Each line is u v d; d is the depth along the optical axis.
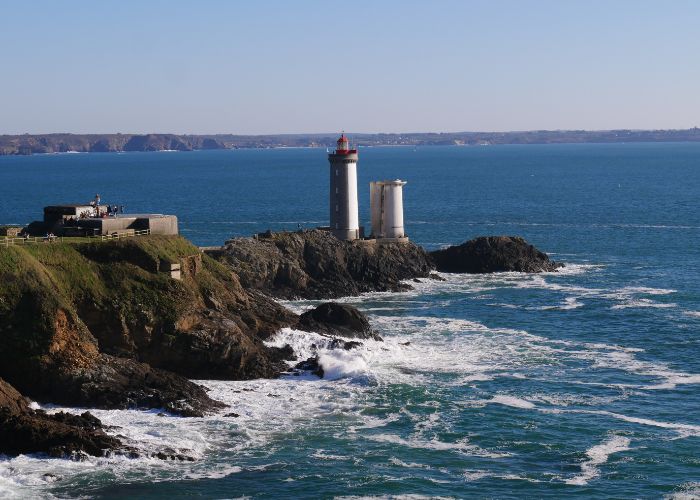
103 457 63.22
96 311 81.38
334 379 82.44
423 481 61.69
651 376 85.19
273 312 96.19
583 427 71.62
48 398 73.31
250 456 65.19
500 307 117.50
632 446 67.81
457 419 73.12
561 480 62.03
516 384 82.31
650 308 115.19
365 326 97.56
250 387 79.81
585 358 91.50
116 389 73.50
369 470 63.31
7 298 75.38
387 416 73.69
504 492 60.19
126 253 86.94
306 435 69.25
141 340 81.94
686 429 71.25
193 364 82.00
